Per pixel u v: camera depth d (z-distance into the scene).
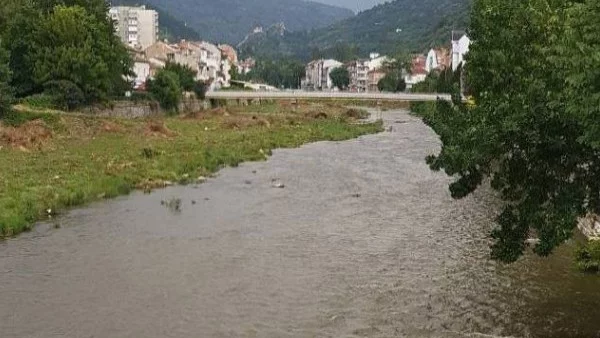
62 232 30.83
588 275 24.48
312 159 57.41
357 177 47.41
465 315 20.94
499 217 19.33
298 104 139.00
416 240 29.80
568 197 17.47
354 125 94.25
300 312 21.25
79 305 21.62
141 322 20.30
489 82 36.22
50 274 24.69
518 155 18.11
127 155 52.62
